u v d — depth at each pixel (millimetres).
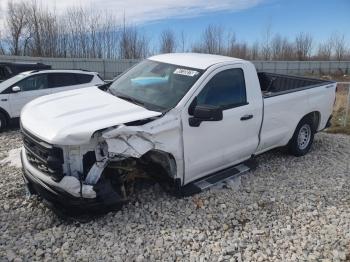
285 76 8336
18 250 3953
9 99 10227
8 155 7133
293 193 5625
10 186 5422
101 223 4531
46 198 4434
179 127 4836
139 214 4750
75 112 4613
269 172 6414
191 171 5145
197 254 4055
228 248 4164
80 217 4594
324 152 7723
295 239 4441
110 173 4672
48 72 11188
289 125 6719
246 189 5645
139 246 4137
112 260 3873
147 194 5230
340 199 5520
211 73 5320
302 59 47656
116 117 4492
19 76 10789
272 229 4633
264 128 6141
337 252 4180
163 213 4805
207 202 5145
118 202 4469
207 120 4902
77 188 4207
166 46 32562
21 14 33812
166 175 5090
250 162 6363
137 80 5602
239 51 40312
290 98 6590
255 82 5941
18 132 9984
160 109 4891
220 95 5422
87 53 33281
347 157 7465
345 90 20516
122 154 4312
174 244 4203
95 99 5105
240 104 5660
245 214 4938
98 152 4344
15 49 34406
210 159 5336
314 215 5008
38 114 4727
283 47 47375
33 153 4516
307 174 6414
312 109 7180
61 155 4211
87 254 3939
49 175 4309
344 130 9812
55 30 33719
